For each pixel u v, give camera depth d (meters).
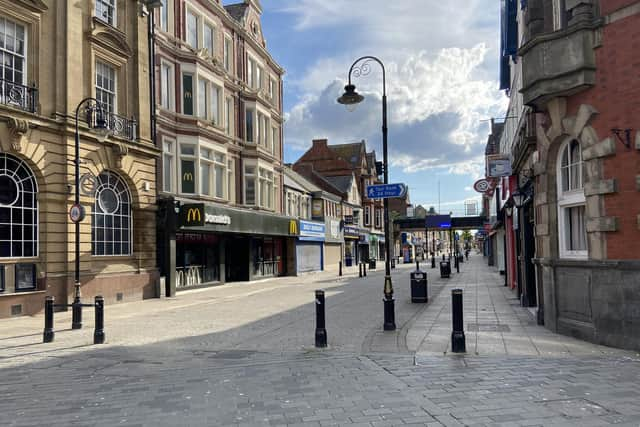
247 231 25.14
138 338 10.22
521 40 15.59
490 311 13.23
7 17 13.79
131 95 18.36
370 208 61.97
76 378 7.05
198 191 22.23
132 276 17.67
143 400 5.88
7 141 13.33
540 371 6.75
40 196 14.40
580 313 9.23
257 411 5.35
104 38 16.95
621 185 8.32
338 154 61.84
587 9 8.74
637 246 8.12
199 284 23.25
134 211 18.33
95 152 16.28
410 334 9.94
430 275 30.45
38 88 14.44
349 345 9.01
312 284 25.53
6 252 13.52
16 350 9.05
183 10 22.42
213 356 8.38
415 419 4.96
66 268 14.83
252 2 29.88
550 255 10.06
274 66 33.38
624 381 6.19
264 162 29.84
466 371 6.83
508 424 4.77
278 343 9.45
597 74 8.71
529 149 12.16
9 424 5.14
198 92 22.92
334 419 5.04
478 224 61.22
